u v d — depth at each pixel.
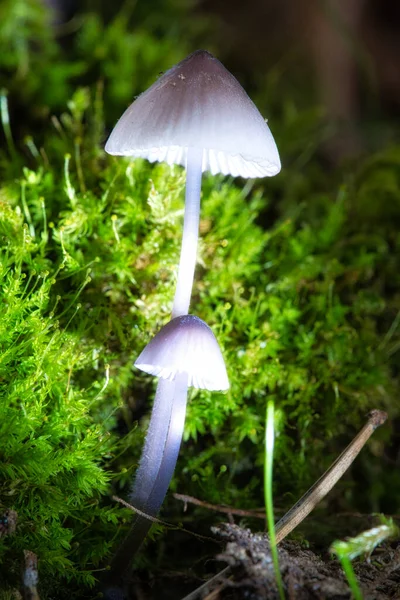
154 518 0.12
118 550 0.12
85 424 0.13
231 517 0.13
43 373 0.13
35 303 0.13
